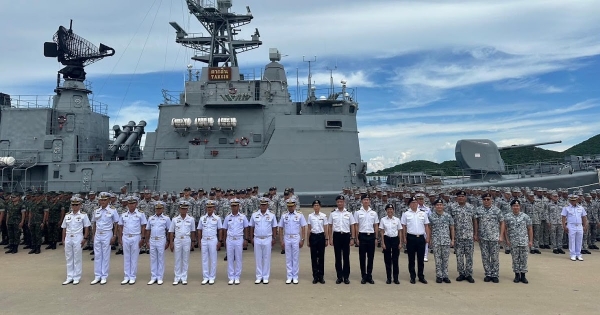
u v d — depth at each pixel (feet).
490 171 73.77
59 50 78.18
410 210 32.19
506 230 32.55
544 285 30.17
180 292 28.60
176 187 66.74
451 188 64.23
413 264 31.40
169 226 32.55
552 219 46.14
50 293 28.63
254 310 23.81
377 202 51.16
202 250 31.30
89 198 50.03
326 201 65.98
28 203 48.29
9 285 31.19
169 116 70.49
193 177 66.85
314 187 66.33
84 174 69.62
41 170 72.49
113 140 83.82
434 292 28.14
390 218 31.65
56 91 79.87
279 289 29.27
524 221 31.53
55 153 71.82
